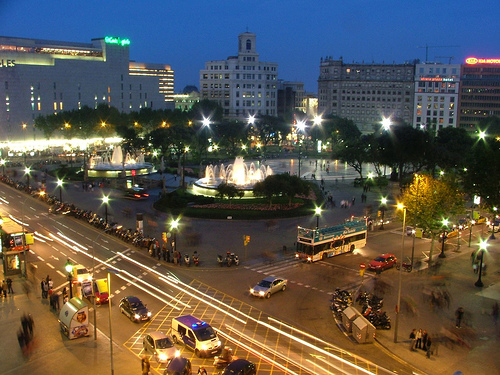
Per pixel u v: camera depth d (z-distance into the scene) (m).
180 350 45.12
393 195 120.88
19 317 51.78
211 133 190.75
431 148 131.12
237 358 42.81
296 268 67.81
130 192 116.38
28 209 103.44
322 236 71.06
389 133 135.75
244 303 55.69
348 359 43.19
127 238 80.31
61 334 47.91
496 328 49.34
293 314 52.88
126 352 44.41
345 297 54.84
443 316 52.19
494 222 84.88
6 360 42.62
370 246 79.25
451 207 71.31
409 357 43.66
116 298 57.00
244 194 109.75
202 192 116.81
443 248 73.69
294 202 106.31
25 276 64.00
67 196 117.31
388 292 59.12
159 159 180.75
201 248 76.06
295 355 43.78
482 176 74.81
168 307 54.53
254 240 80.56
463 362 42.72
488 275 65.44
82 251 75.31
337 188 131.38
